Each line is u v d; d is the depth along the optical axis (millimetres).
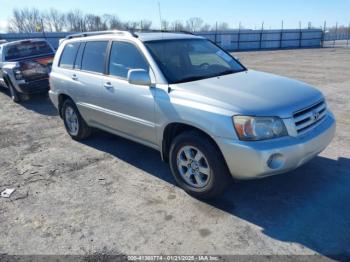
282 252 2758
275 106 3143
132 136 4363
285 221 3174
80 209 3547
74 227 3232
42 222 3342
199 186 3555
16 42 9633
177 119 3492
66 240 3041
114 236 3066
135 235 3066
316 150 3342
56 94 5727
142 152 5070
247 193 3699
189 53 4340
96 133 5938
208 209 3432
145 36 4309
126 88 4129
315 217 3209
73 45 5414
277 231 3031
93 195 3830
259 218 3240
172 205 3535
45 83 8828
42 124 6988
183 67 4051
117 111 4387
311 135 3252
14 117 7684
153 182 4086
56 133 6305
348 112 6789
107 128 4852
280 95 3367
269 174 3092
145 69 3961
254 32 39062
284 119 3104
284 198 3570
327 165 4285
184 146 3562
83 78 4957
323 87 9734
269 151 2973
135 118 4105
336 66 15547
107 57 4570
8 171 4617
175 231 3096
